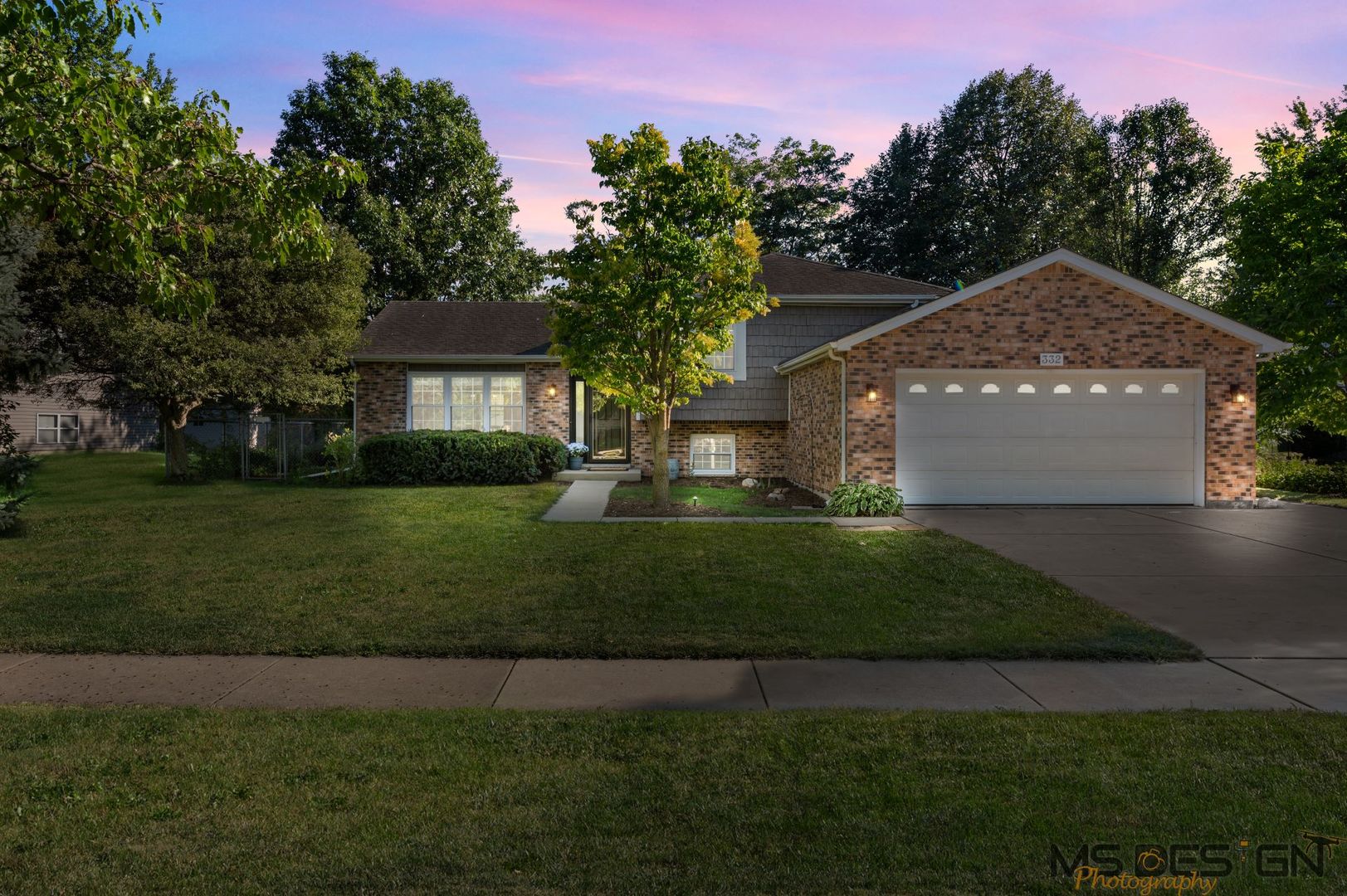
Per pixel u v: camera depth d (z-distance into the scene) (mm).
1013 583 9352
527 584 9336
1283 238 19734
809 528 13258
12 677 6383
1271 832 3816
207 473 21906
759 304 15375
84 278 19344
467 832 3822
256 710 5574
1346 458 26312
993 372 16047
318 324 21578
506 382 22312
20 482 12953
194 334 18781
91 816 3963
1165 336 16094
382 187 33219
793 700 5863
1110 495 16375
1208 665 6691
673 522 13836
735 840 3754
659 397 15367
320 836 3777
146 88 7594
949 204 43406
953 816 3967
